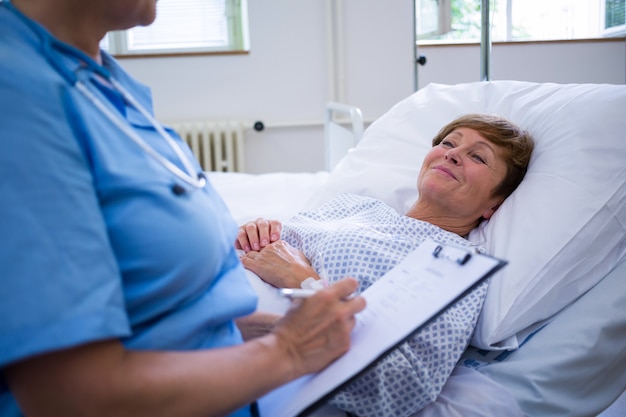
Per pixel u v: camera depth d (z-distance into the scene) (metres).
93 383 0.48
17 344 0.44
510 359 1.06
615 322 1.03
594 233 1.12
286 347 0.63
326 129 2.70
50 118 0.50
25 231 0.45
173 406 0.52
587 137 1.23
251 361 0.59
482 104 1.63
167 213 0.59
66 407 0.48
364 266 1.08
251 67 3.15
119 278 0.52
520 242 1.12
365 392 0.88
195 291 0.65
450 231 1.31
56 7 0.61
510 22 1.90
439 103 1.71
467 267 0.72
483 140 1.28
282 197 1.97
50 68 0.55
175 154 0.69
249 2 3.08
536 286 1.07
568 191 1.16
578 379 1.00
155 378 0.51
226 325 0.73
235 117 3.20
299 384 0.68
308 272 1.11
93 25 0.64
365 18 3.15
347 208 1.41
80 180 0.51
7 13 0.57
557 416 0.97
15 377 0.48
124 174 0.56
